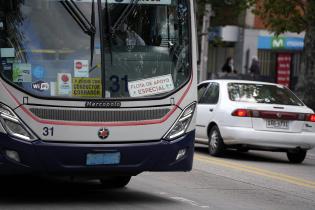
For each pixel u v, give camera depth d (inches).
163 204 860.0
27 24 786.8
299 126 1353.3
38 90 780.0
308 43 2375.7
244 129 1333.7
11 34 780.6
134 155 809.5
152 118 817.5
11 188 957.2
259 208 865.5
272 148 1347.2
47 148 777.6
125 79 810.8
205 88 1493.6
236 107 1348.4
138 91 813.9
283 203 914.1
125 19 818.8
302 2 2384.4
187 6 858.1
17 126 772.6
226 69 3380.9
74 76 792.9
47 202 848.3
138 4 828.6
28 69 779.4
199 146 1635.1
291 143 1343.5
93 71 799.7
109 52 807.7
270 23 2454.5
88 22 804.0
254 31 3873.0
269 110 1341.0
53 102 780.0
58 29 794.8
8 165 775.7
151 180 1063.0
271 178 1142.3
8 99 770.2
